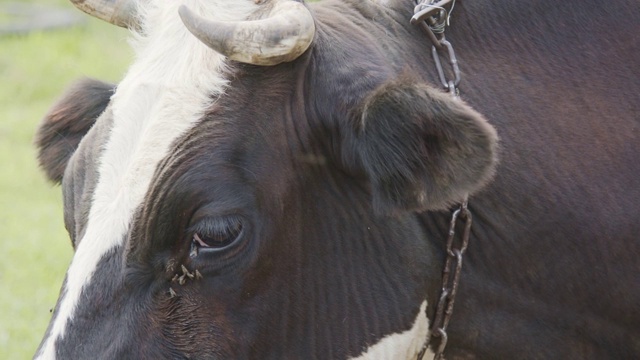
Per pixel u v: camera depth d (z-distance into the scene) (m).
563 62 8.55
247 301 7.47
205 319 7.38
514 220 8.23
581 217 8.27
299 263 7.60
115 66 28.41
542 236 8.27
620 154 8.40
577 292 8.38
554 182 8.26
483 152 7.11
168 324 7.31
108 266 7.29
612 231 8.30
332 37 7.86
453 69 8.30
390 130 7.21
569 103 8.44
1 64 28.45
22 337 14.52
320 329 7.70
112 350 7.20
